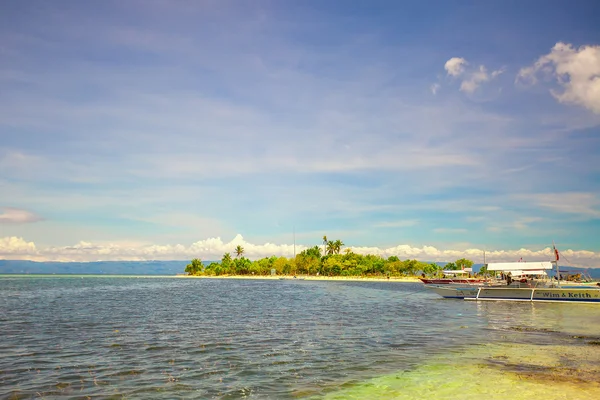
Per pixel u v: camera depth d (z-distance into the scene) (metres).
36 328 34.97
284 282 178.12
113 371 20.36
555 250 63.34
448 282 81.56
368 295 85.75
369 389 17.39
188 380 18.80
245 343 27.75
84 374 19.81
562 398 15.95
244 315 45.78
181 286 138.50
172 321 40.06
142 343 27.73
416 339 29.42
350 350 25.41
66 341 28.55
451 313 48.00
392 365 21.47
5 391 17.33
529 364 21.48
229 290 109.25
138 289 116.06
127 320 40.84
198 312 49.16
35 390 17.44
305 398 16.33
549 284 63.34
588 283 83.56
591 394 16.39
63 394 16.94
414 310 51.97
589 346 26.59
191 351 25.06
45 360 22.69
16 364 21.80
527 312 48.81
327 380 18.75
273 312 49.34
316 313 48.19
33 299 72.75
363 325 37.09
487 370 20.30
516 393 16.61
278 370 20.52
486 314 46.75
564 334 31.66
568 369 20.36
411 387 17.62
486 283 72.44
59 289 114.69
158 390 17.38
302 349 25.70
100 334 31.69
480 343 27.78
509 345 27.00
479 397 16.20
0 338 29.86
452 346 26.73
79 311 50.16
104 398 16.44
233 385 18.03
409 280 185.38
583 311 49.94
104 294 89.69
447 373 19.80
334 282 174.50
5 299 72.62
